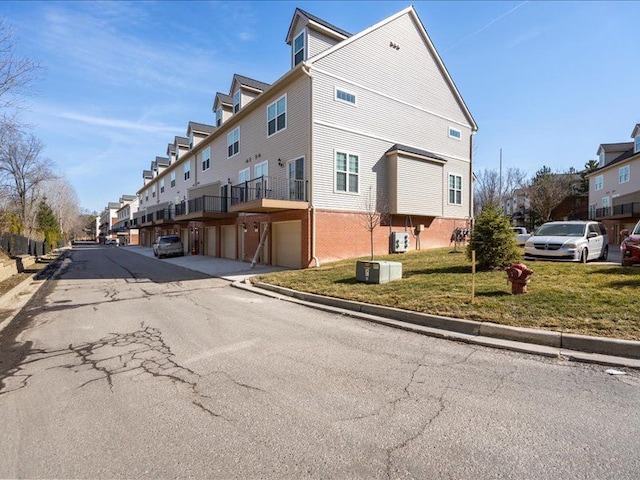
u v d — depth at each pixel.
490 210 10.02
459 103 21.88
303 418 3.20
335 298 8.07
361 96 16.06
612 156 35.88
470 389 3.69
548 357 4.57
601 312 5.41
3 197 28.05
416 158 17.62
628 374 3.98
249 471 2.50
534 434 2.85
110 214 92.50
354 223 15.62
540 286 7.15
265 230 17.12
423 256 14.55
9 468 2.60
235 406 3.46
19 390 3.97
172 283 12.75
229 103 23.75
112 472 2.54
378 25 16.78
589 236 11.48
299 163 14.89
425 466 2.50
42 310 8.46
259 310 7.90
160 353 5.13
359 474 2.43
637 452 2.60
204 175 26.34
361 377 4.07
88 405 3.57
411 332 5.90
